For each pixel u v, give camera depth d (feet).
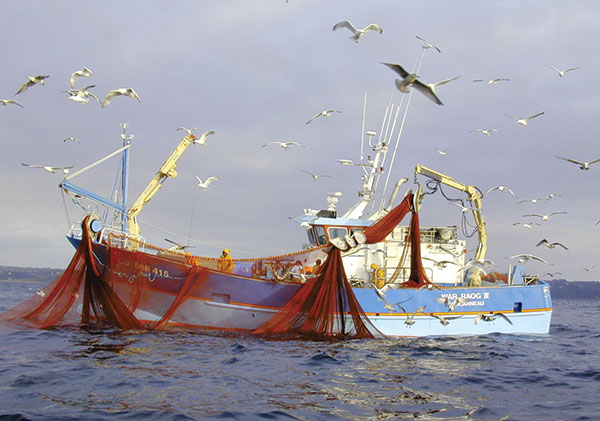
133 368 41.98
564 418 32.96
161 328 61.31
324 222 67.92
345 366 46.03
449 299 64.54
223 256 64.64
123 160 71.51
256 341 57.06
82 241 60.85
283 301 62.18
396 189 68.08
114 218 69.72
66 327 61.21
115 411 30.78
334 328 60.64
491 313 65.92
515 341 64.75
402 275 65.87
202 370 42.42
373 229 61.67
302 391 37.11
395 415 32.48
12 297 131.95
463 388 40.29
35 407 31.09
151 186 70.85
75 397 33.40
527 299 67.72
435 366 47.88
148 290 61.77
